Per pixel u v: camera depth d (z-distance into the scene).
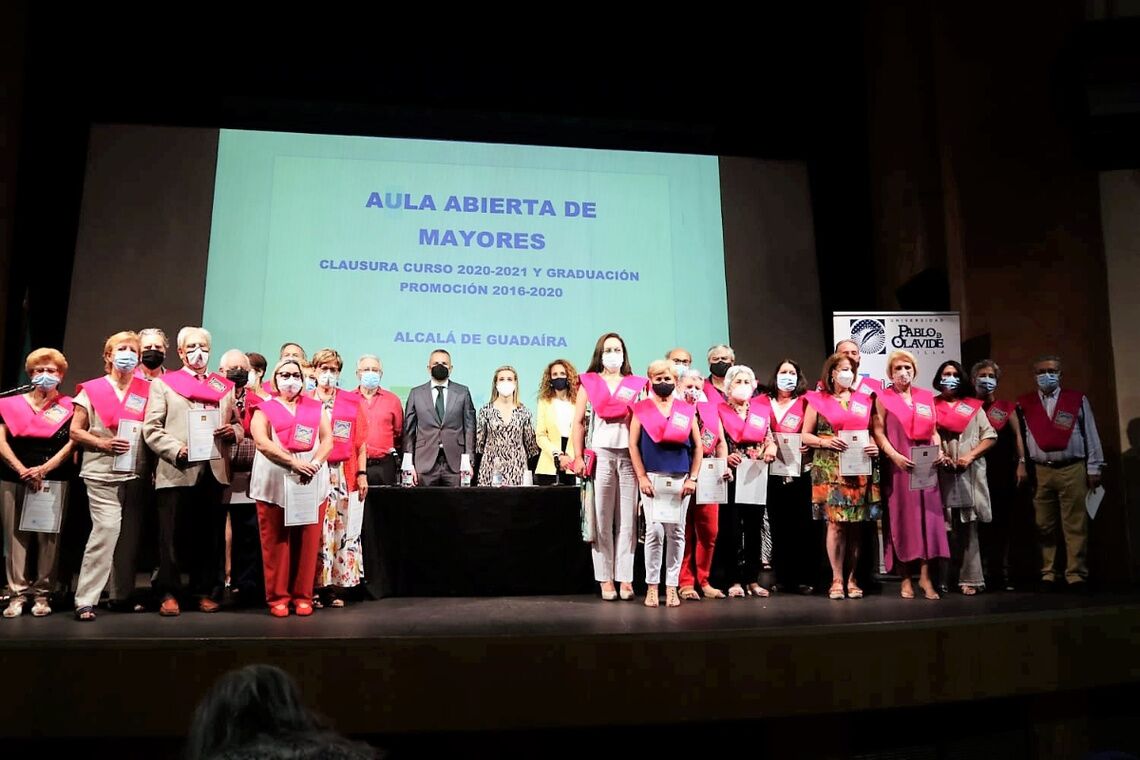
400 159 6.61
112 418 3.90
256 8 6.49
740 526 4.68
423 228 6.54
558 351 6.56
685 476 4.21
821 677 3.42
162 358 4.03
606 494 4.37
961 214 6.21
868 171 7.24
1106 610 3.95
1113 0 6.04
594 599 4.43
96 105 6.28
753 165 7.12
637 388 4.39
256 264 6.29
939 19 6.48
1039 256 6.06
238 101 6.50
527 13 6.78
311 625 3.54
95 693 3.07
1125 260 6.07
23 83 5.73
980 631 3.67
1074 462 5.05
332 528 4.20
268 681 1.55
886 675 3.50
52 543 3.93
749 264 6.96
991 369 5.13
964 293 6.15
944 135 6.39
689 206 6.96
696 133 7.10
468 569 4.60
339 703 3.16
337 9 6.57
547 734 3.57
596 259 6.73
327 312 6.32
